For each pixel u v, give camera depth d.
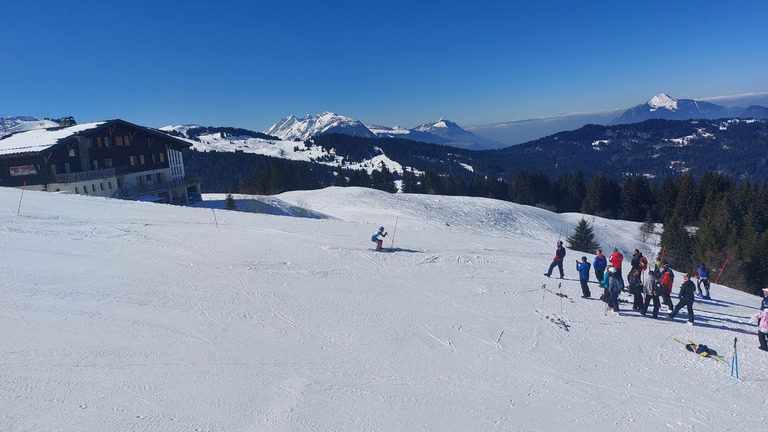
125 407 7.17
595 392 10.10
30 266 13.48
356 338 11.55
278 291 14.38
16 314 9.99
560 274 20.44
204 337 10.35
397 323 12.93
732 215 66.25
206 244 19.36
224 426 7.09
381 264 19.39
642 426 8.89
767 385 11.02
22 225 18.94
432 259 21.08
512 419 8.61
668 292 15.90
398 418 8.11
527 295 17.02
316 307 13.42
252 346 10.27
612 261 17.86
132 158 53.72
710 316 16.19
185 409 7.39
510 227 60.50
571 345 12.66
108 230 19.84
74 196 29.56
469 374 10.35
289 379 9.01
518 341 12.58
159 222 23.33
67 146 45.97
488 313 14.62
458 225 55.94
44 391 7.25
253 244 20.31
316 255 19.59
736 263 45.41
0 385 7.21
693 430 8.89
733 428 9.06
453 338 12.35
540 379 10.48
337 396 8.60
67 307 10.80
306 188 107.12
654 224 77.88
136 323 10.55
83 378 7.87
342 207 59.16
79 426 6.48
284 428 7.27
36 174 44.16
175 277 14.40
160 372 8.50
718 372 11.59
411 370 10.18
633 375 11.12
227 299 13.03
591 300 17.14
